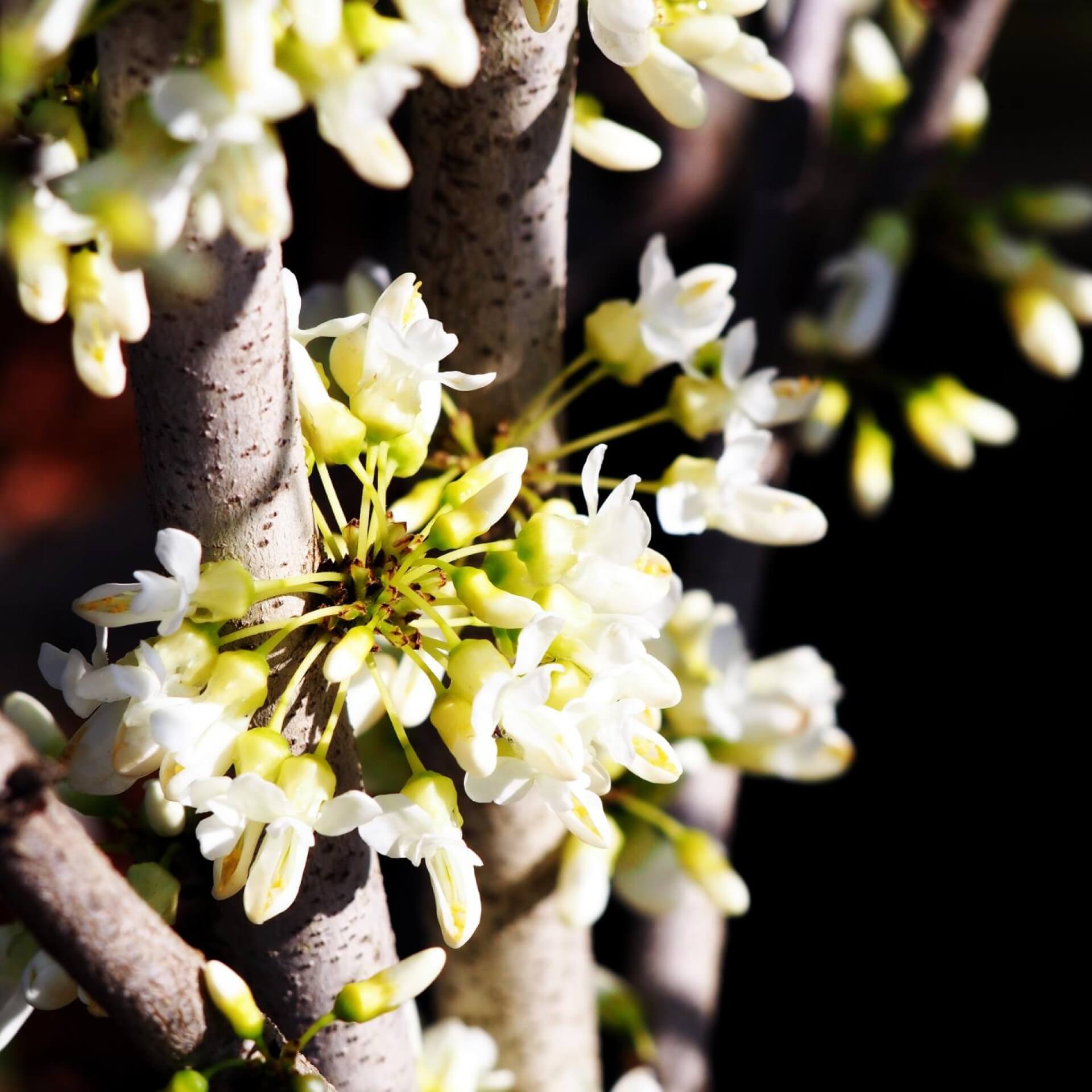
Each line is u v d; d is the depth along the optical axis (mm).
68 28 457
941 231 604
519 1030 552
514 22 497
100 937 468
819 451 641
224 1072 479
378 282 517
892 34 638
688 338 510
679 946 642
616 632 482
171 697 477
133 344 477
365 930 499
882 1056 930
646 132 852
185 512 483
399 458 490
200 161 458
